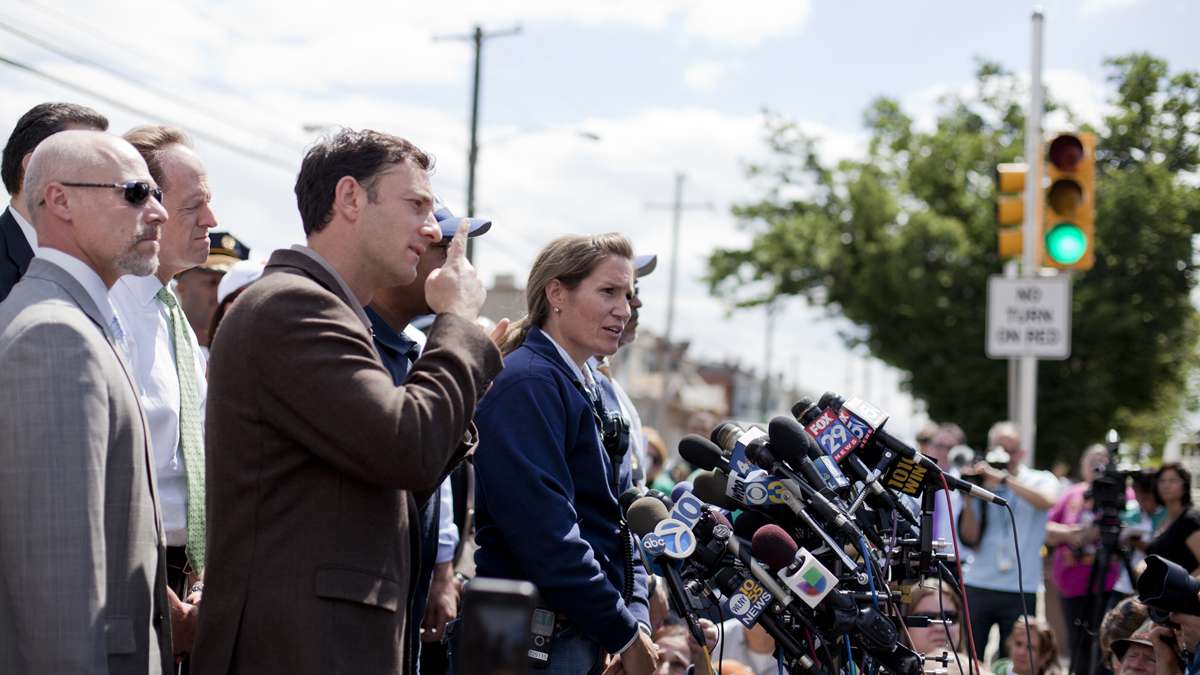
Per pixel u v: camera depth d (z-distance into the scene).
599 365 4.83
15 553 2.34
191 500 3.34
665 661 4.38
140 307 3.33
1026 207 9.69
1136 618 4.73
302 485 2.51
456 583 4.55
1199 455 27.16
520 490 3.21
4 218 3.22
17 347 2.41
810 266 24.05
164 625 2.65
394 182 2.72
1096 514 7.15
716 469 3.69
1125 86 22.44
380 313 3.21
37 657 2.31
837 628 3.15
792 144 24.78
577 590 3.19
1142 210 21.61
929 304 22.77
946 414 23.61
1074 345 22.95
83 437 2.39
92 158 2.62
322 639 2.45
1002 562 7.77
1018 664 6.26
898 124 24.89
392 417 2.45
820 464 3.38
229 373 2.50
